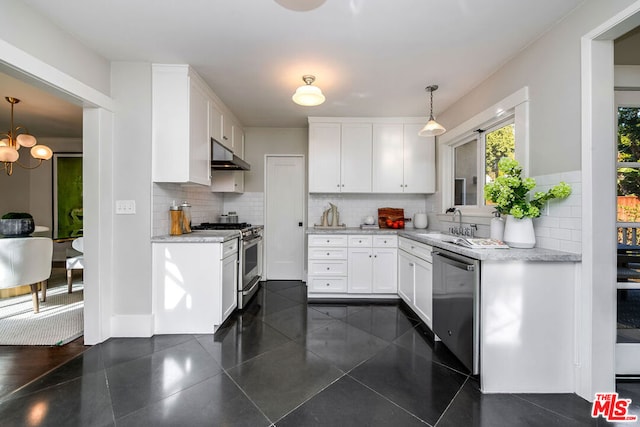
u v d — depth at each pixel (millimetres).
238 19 1812
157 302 2445
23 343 2250
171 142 2410
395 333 2486
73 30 1928
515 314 1704
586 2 1614
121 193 2375
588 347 1627
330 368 1928
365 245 3422
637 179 1809
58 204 5094
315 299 3438
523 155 2086
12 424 1414
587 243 1617
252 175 4297
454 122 3176
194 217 3404
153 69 2389
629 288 1779
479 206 2830
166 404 1559
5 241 2629
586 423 1446
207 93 2797
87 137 2262
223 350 2166
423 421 1455
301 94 2316
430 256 2455
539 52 1962
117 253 2381
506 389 1703
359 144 3689
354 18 1792
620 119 1830
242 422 1433
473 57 2238
